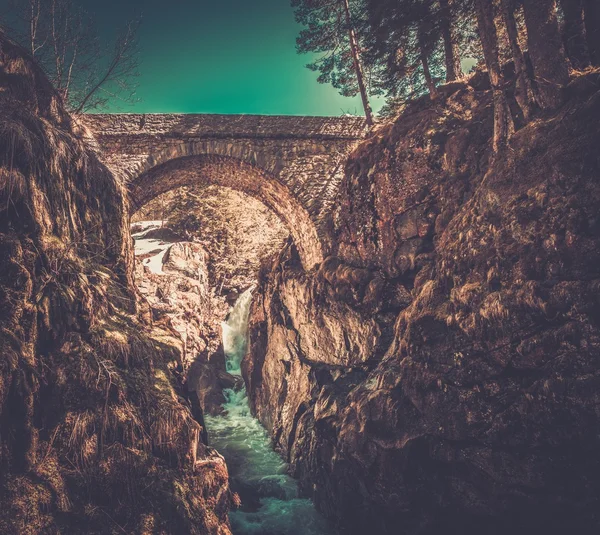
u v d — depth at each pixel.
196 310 20.38
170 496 6.62
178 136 14.95
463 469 8.43
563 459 7.21
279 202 17.16
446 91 12.69
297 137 15.41
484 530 8.34
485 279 8.43
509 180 8.69
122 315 8.78
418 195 11.63
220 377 20.19
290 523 11.15
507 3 9.79
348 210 13.65
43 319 6.58
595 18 10.08
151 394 7.36
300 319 15.29
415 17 12.05
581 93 8.50
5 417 5.57
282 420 15.14
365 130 15.65
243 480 13.12
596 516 7.06
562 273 7.29
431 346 9.09
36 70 8.30
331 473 10.97
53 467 5.91
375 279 12.27
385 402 9.69
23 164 6.80
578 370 6.94
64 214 7.93
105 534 5.84
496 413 7.90
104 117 14.65
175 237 28.47
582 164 7.50
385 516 9.57
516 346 7.63
